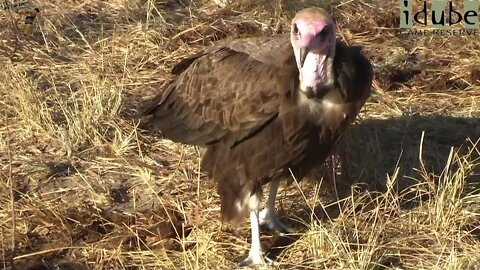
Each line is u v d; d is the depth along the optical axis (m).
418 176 14.01
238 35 18.64
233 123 11.90
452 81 17.05
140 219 13.19
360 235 12.53
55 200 13.66
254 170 11.92
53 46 18.08
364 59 11.69
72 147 14.80
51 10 19.39
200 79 12.47
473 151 14.61
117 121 15.48
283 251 12.49
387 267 12.03
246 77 11.74
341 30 18.80
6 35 18.31
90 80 16.64
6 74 16.47
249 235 12.85
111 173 14.33
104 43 18.17
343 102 11.30
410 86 16.95
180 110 12.87
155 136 15.21
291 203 13.52
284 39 12.02
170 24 18.95
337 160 14.02
